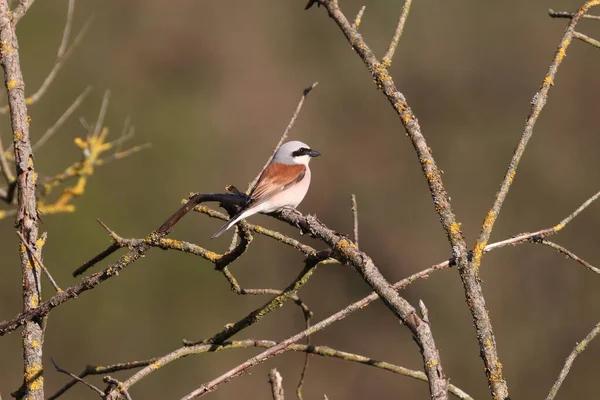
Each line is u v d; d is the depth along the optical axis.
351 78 19.27
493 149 17.73
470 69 18.33
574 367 15.42
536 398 15.45
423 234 18.11
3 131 12.48
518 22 18.34
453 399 9.39
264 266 17.47
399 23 4.30
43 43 16.62
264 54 19.02
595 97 17.47
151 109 17.61
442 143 17.98
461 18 18.58
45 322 4.03
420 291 16.95
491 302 16.11
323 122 19.00
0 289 15.02
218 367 15.88
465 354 16.08
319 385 16.44
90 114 16.58
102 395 3.71
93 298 15.66
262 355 3.98
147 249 3.92
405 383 16.59
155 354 15.77
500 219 16.98
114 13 17.81
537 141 17.44
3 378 14.20
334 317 4.04
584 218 16.62
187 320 15.95
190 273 16.27
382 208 18.44
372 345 16.84
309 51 19.44
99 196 16.25
